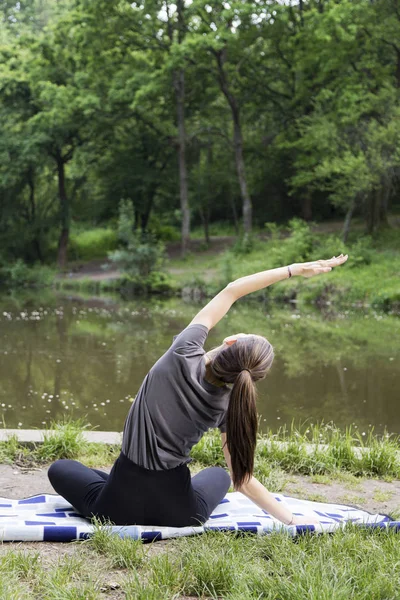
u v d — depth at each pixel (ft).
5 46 119.24
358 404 29.68
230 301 10.48
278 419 26.94
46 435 17.01
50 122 108.17
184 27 104.78
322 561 9.29
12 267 110.93
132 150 120.37
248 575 8.93
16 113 114.32
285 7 96.17
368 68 96.84
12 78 113.60
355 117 83.92
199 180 118.73
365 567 9.16
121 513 10.41
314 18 92.48
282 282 81.15
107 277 103.45
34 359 40.29
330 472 16.12
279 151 116.06
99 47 108.27
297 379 34.86
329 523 11.02
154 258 94.79
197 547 9.80
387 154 80.79
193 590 8.92
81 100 104.88
